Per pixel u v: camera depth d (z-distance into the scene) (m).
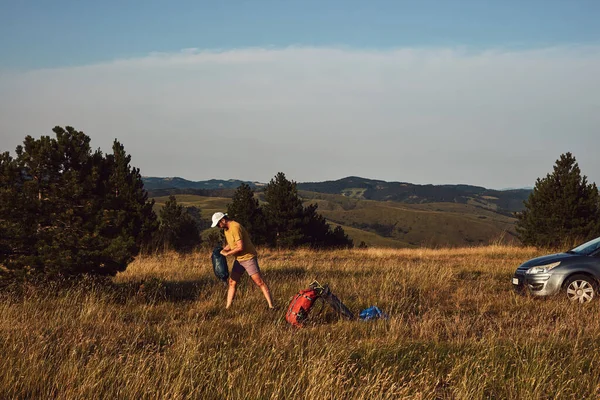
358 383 4.71
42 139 9.96
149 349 5.72
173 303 8.99
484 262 16.31
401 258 19.11
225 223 8.39
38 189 9.69
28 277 8.84
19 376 4.44
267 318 7.73
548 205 25.50
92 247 9.41
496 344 5.70
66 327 6.50
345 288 9.99
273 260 17.45
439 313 8.04
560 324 6.85
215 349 5.67
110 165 11.04
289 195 38.41
